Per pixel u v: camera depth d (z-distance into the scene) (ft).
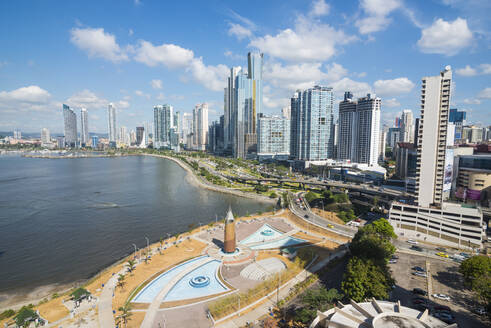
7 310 387.96
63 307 387.55
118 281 456.04
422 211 638.94
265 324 340.18
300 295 409.49
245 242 631.56
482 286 354.95
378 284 361.10
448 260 511.40
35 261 559.38
